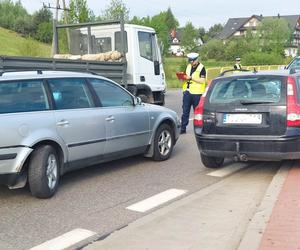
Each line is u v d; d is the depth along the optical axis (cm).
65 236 529
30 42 4184
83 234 534
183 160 927
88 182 760
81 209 623
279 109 730
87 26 1429
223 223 558
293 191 656
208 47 9062
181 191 703
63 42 1552
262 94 749
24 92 668
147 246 494
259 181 754
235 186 725
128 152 839
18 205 641
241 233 523
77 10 3541
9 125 630
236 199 654
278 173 771
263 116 739
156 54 1430
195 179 777
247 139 743
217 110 775
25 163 654
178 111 1809
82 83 757
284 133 727
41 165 655
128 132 825
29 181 656
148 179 779
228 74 818
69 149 706
